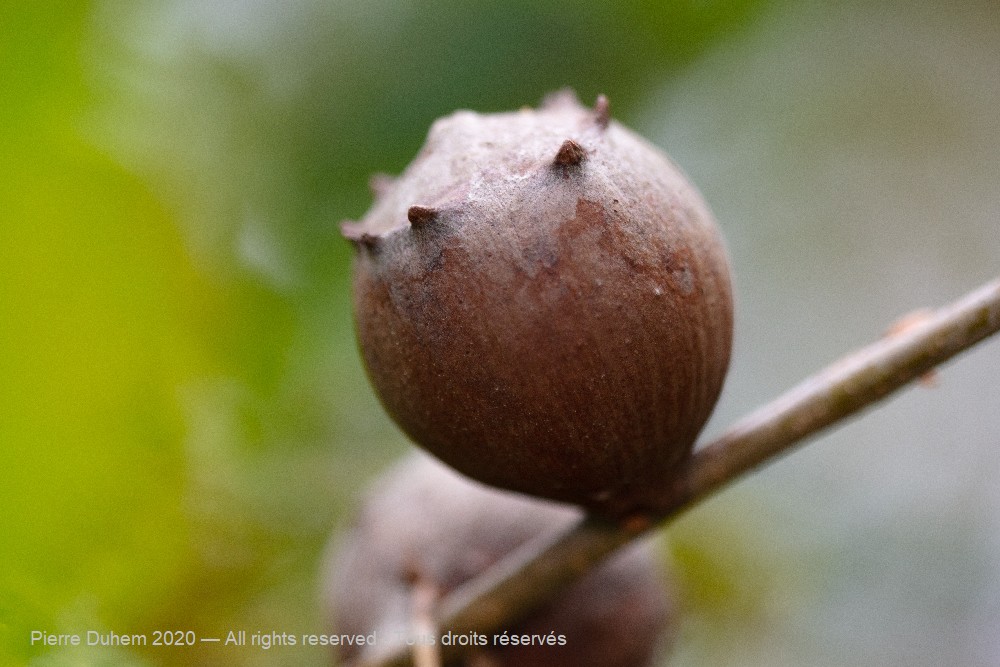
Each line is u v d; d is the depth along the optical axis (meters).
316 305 0.29
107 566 0.23
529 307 0.19
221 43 0.27
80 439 0.23
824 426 0.20
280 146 0.29
